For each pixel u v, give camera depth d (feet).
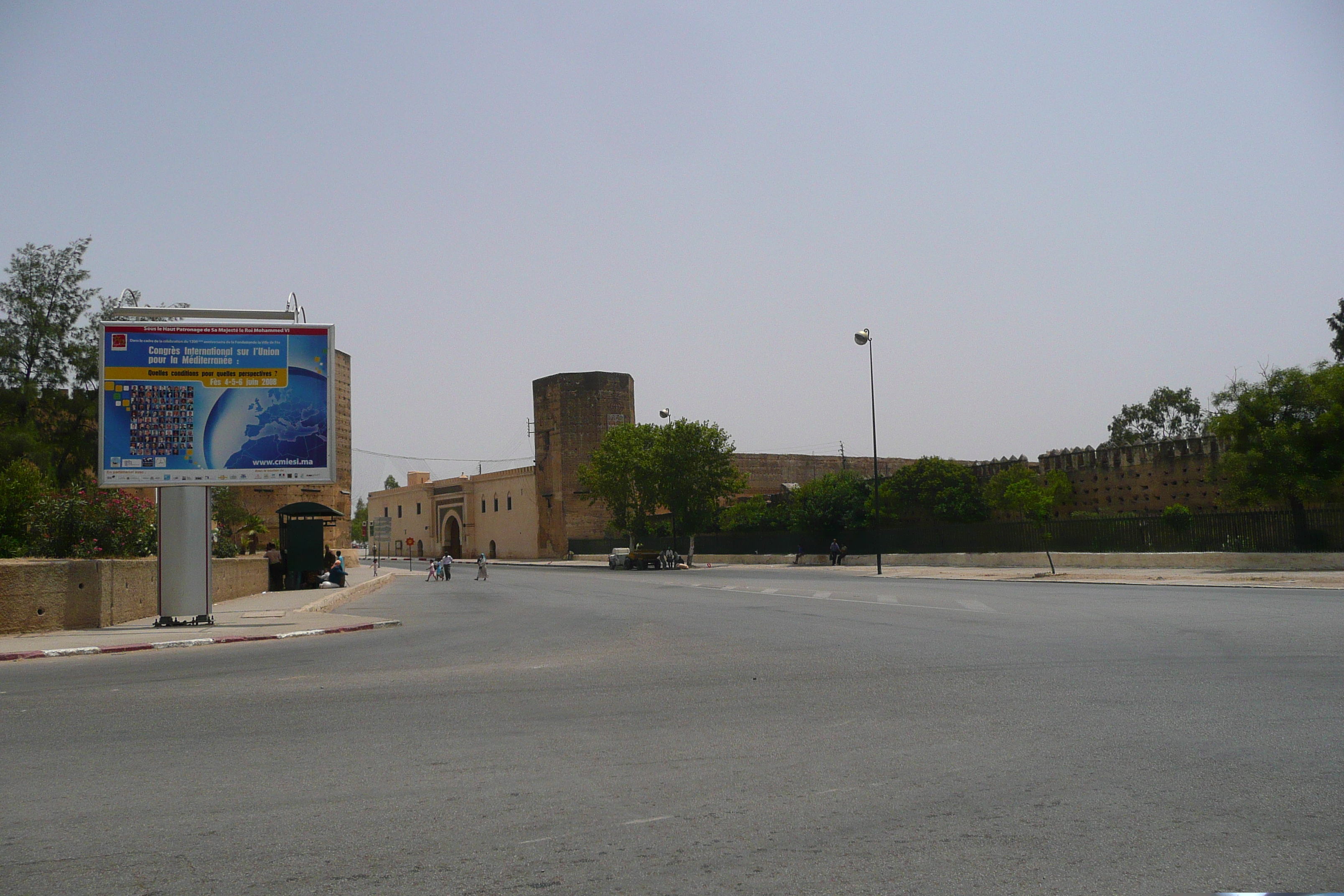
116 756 22.30
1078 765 19.65
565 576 170.60
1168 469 137.49
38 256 151.43
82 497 72.23
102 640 51.90
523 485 315.99
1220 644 39.47
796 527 188.44
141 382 60.29
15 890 13.62
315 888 13.51
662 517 243.60
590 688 31.86
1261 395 107.45
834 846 14.97
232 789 19.06
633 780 19.25
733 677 33.83
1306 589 76.89
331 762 21.33
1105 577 102.42
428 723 25.96
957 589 92.68
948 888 13.10
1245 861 13.94
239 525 142.51
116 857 15.01
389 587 139.54
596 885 13.44
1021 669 33.78
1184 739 21.80
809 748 21.88
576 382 301.43
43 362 148.46
